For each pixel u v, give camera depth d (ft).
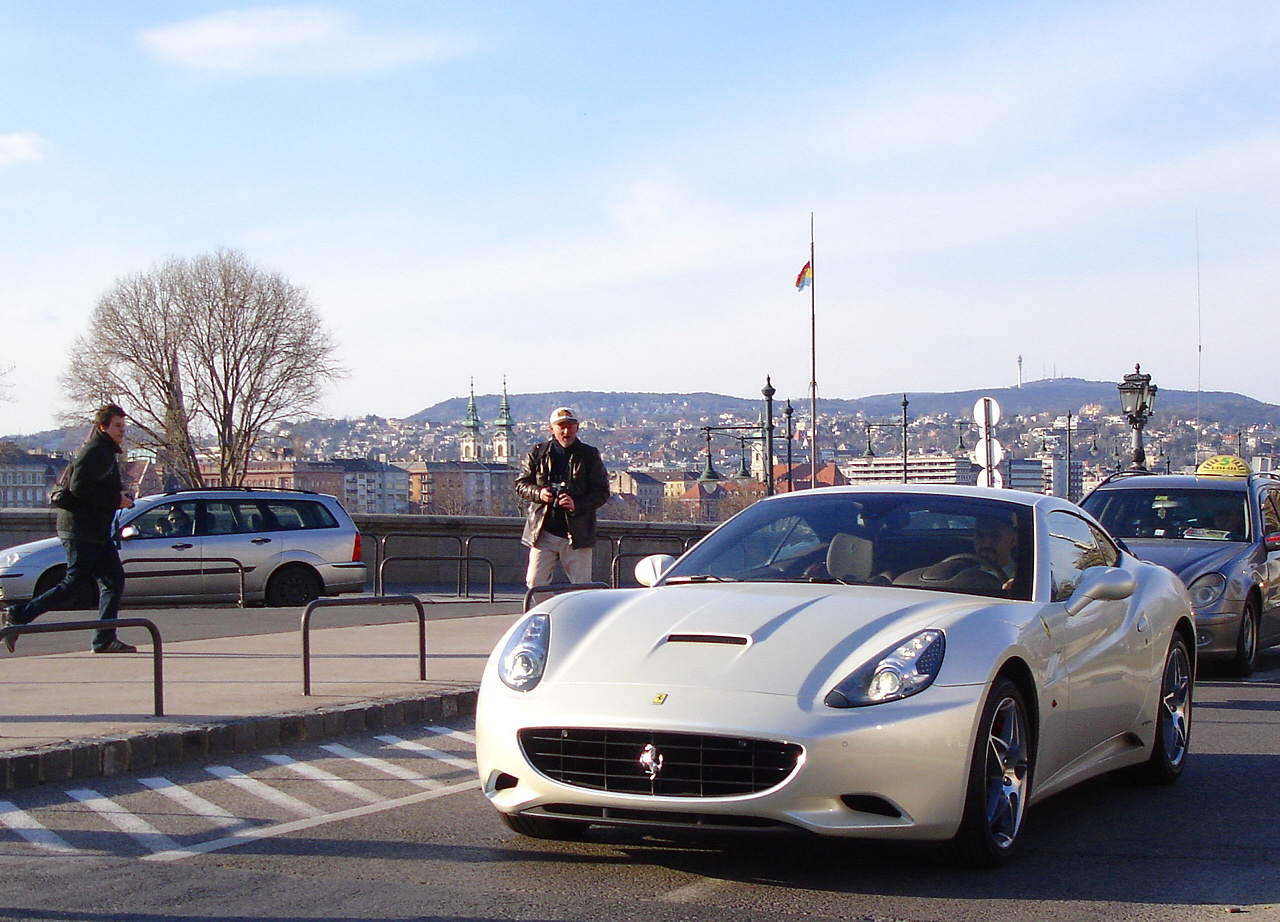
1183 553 40.32
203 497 59.98
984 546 21.47
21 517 79.77
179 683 33.37
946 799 17.01
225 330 220.02
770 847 19.17
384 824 20.89
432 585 86.22
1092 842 20.10
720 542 22.90
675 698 17.13
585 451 41.96
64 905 16.51
